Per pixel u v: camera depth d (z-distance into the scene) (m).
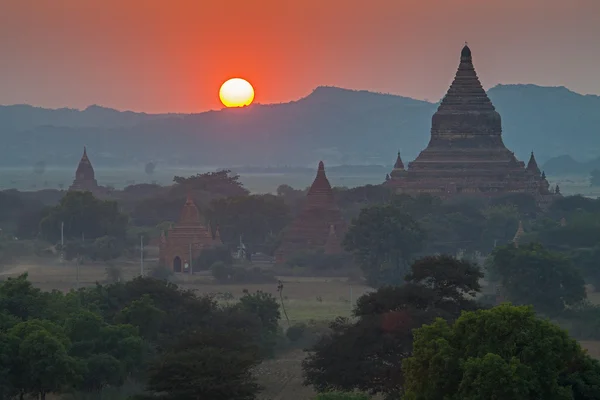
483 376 169.50
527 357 173.38
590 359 181.50
